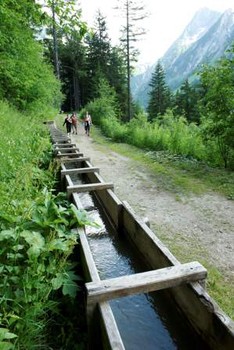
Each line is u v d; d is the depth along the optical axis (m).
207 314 2.08
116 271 3.35
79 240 3.16
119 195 7.19
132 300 2.80
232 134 8.86
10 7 8.02
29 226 3.05
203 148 10.97
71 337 2.41
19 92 15.39
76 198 4.52
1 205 3.27
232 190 7.33
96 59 52.56
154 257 3.02
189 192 7.35
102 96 30.88
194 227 5.36
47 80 19.05
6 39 12.20
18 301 2.33
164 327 2.49
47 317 2.51
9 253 2.67
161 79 57.22
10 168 4.95
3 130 6.38
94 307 2.21
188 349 2.26
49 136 11.57
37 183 5.01
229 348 1.85
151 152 12.78
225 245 4.72
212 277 3.84
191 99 49.22
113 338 1.82
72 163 7.93
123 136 17.31
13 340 2.09
